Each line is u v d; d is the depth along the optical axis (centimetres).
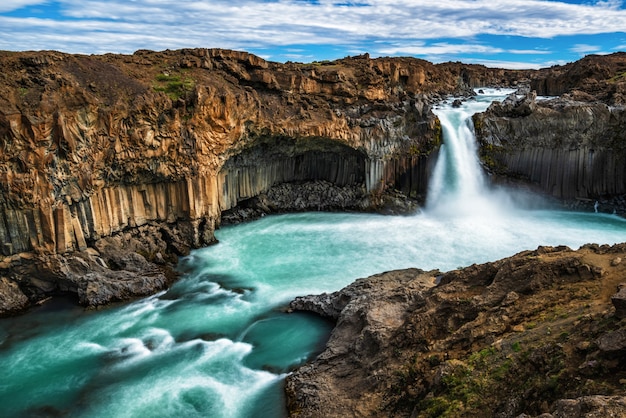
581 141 5847
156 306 3791
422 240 5034
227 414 2577
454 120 6469
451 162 6194
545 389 1738
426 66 8344
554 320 2100
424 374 2267
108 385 2862
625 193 5875
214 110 4731
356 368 2672
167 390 2786
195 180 4741
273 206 6078
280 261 4578
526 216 5797
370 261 4519
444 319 2552
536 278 2431
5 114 3466
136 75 4734
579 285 2302
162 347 3241
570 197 5991
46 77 3872
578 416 1420
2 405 2728
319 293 3888
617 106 5769
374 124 5969
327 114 5800
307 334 3309
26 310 3716
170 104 4484
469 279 2817
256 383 2823
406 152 6206
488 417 1820
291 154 5978
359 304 3200
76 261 3875
